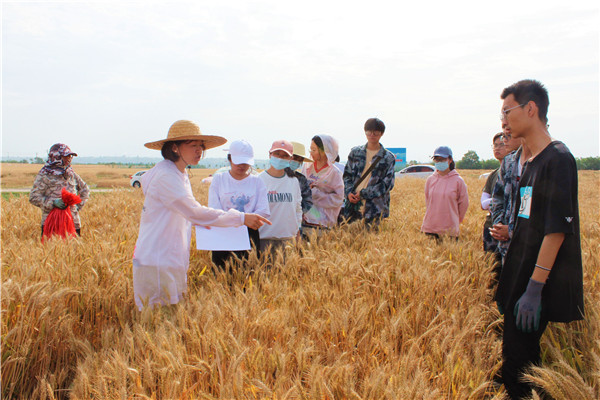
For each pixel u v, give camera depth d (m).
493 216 4.18
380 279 3.68
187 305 3.15
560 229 2.33
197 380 2.41
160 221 3.32
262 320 2.82
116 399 2.07
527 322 2.49
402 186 23.80
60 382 2.55
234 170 4.30
